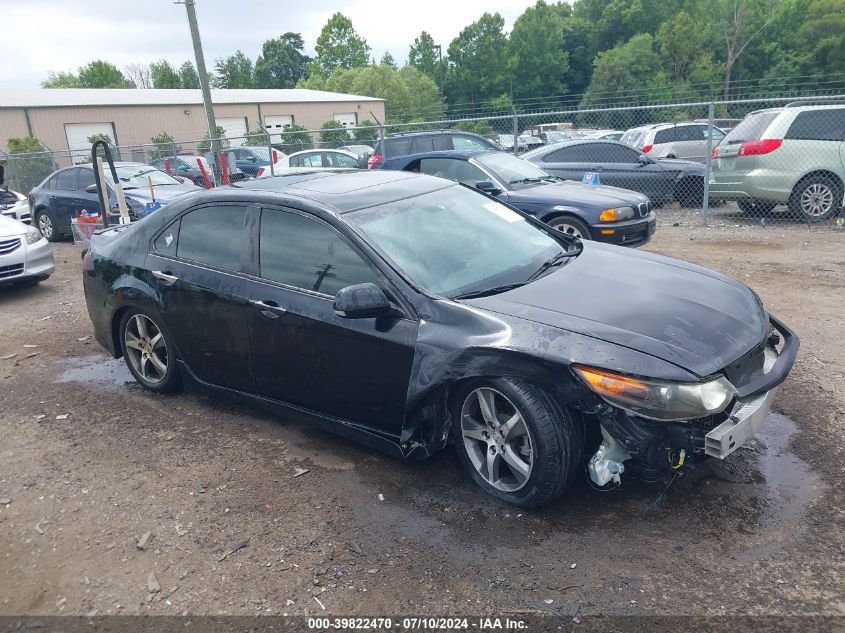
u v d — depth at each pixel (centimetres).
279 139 3462
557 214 856
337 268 390
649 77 7181
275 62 11231
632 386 298
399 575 306
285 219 418
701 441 304
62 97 3725
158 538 346
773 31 6950
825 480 355
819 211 1093
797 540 310
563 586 291
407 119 6412
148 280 483
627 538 319
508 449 345
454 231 419
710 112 1123
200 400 515
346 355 379
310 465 408
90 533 355
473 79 8638
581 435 327
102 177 756
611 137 2106
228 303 431
